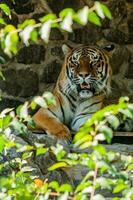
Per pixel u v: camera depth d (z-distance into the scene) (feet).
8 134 16.55
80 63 39.65
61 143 33.55
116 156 16.60
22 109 15.72
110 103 42.24
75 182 29.86
